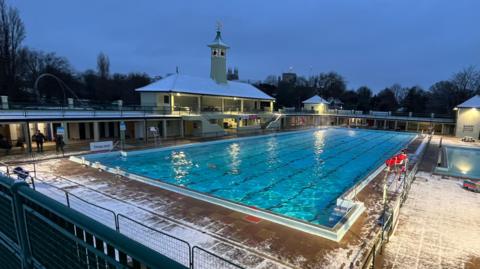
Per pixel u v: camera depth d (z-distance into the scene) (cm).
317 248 673
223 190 1344
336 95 8238
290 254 642
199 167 1775
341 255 644
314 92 8088
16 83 3844
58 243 246
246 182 1474
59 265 249
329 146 2727
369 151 2444
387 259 646
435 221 870
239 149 2450
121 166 1747
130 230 735
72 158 1677
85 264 223
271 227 784
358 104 7269
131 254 175
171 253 614
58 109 2266
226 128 3797
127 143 2412
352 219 834
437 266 622
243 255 632
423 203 1032
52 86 4684
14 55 3916
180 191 1091
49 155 1786
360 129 4506
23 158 1673
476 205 1016
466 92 6062
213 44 3847
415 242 731
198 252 628
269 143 2856
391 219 786
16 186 279
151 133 2798
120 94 5728
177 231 745
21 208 284
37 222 266
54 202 239
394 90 8569
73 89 5075
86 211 865
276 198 1246
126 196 1028
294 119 4944
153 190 1106
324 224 980
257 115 3894
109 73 6347
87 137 2656
